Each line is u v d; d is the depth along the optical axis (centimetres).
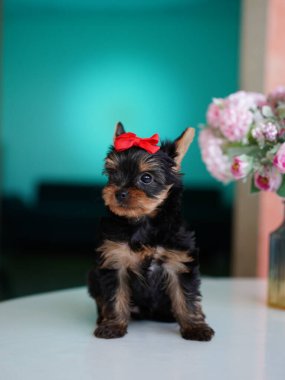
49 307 48
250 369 32
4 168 163
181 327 39
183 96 165
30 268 150
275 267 47
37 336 39
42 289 127
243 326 42
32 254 165
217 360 33
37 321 43
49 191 164
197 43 165
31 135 163
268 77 82
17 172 164
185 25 164
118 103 164
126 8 162
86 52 162
